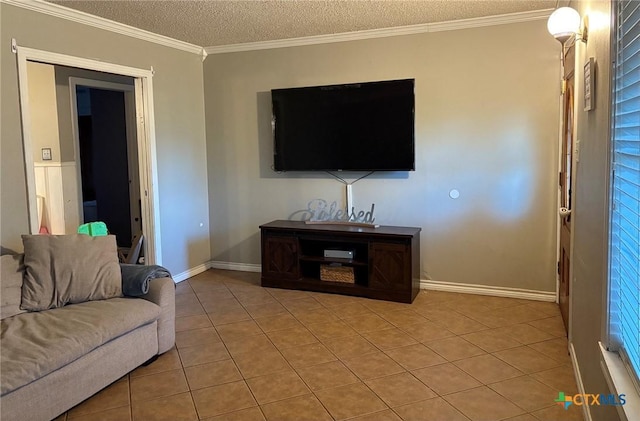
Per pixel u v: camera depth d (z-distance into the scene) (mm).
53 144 4945
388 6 3752
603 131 1949
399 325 3656
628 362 1622
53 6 3508
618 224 1740
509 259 4273
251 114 5094
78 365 2471
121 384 2793
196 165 5191
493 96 4184
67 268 3021
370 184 4688
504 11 3943
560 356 3076
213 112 5258
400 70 4457
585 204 2426
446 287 4508
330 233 4363
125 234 6129
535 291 4215
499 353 3139
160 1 3514
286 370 2953
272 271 4660
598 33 2102
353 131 4574
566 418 2387
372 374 2883
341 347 3275
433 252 4527
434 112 4387
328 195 4875
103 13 3777
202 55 5195
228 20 4062
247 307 4121
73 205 5109
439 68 4324
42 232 5039
